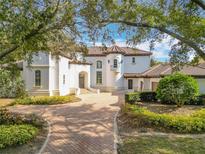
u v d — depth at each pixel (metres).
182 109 21.33
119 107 24.02
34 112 21.28
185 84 21.67
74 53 16.09
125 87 47.81
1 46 12.68
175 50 13.52
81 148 11.38
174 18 12.38
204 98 23.41
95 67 48.22
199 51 11.52
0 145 10.77
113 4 12.41
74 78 41.78
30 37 12.45
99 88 47.94
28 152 10.72
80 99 31.00
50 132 14.18
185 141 12.42
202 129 14.27
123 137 13.34
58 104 26.56
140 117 16.47
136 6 12.79
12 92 17.86
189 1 11.55
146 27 13.34
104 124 16.45
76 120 17.80
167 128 14.64
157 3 12.76
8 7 10.84
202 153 10.61
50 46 15.14
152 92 26.47
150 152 10.74
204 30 11.86
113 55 46.81
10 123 14.95
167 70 29.28
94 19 12.70
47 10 11.84
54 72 33.50
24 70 31.81
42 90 32.03
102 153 10.73
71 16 12.55
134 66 48.19
